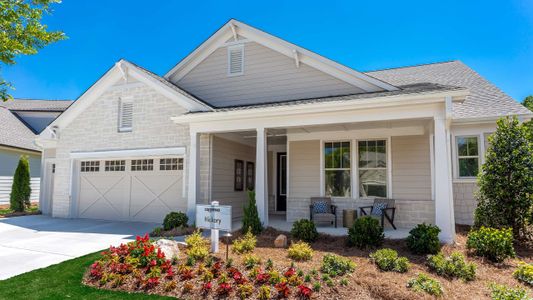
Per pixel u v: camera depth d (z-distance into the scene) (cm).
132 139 1288
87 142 1368
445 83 1403
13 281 599
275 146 1573
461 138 1177
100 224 1214
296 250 707
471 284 614
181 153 1202
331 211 1151
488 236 746
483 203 916
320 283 560
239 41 1334
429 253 746
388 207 1073
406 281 596
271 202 1563
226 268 614
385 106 902
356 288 555
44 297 531
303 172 1252
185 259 673
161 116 1248
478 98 1262
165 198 1251
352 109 938
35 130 2462
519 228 873
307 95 1230
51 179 1554
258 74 1298
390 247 797
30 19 894
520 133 881
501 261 732
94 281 603
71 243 890
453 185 1165
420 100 861
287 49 1260
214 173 1214
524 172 852
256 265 626
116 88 1334
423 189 1108
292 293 528
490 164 902
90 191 1381
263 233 950
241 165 1425
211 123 1111
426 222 1066
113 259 646
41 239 945
